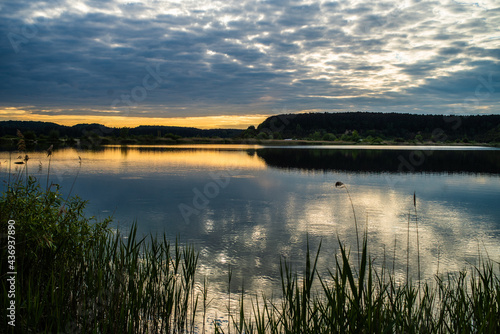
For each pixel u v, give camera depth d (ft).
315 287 16.69
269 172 68.49
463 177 63.77
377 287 10.73
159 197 40.75
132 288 11.55
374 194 45.16
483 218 32.53
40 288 11.45
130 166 74.18
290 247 23.53
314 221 30.81
